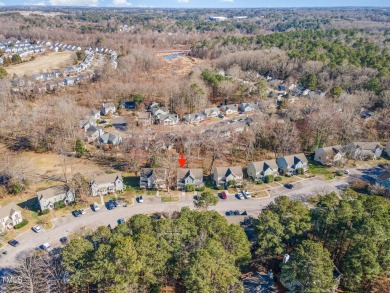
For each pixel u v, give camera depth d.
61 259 48.66
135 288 44.28
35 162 88.38
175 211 67.19
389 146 97.81
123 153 94.75
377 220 49.56
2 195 74.00
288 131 99.12
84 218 67.62
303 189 79.88
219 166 89.06
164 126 115.38
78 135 102.38
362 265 45.12
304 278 42.72
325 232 53.66
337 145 96.69
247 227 64.94
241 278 51.69
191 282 42.25
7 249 58.88
